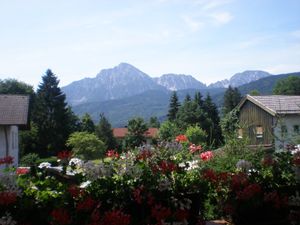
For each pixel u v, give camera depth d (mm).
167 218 5129
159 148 6562
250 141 9977
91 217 4438
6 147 22375
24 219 4410
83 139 36500
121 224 4379
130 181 5223
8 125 22422
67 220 4359
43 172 5570
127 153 6301
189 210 5547
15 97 25969
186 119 52188
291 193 6277
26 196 4602
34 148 46562
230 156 8445
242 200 6035
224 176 6102
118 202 4938
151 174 5445
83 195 4762
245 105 29594
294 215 6105
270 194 6023
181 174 5758
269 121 27453
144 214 5051
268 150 9719
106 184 4988
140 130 48781
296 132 10484
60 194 4734
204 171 6078
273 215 6125
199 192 5617
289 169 6543
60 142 47906
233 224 6254
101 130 53750
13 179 4785
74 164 5566
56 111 49781
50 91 51438
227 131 10867
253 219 6086
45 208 4504
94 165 5227
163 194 5242
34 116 49125
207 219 6832
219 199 6227
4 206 4398
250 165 6602
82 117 55812
